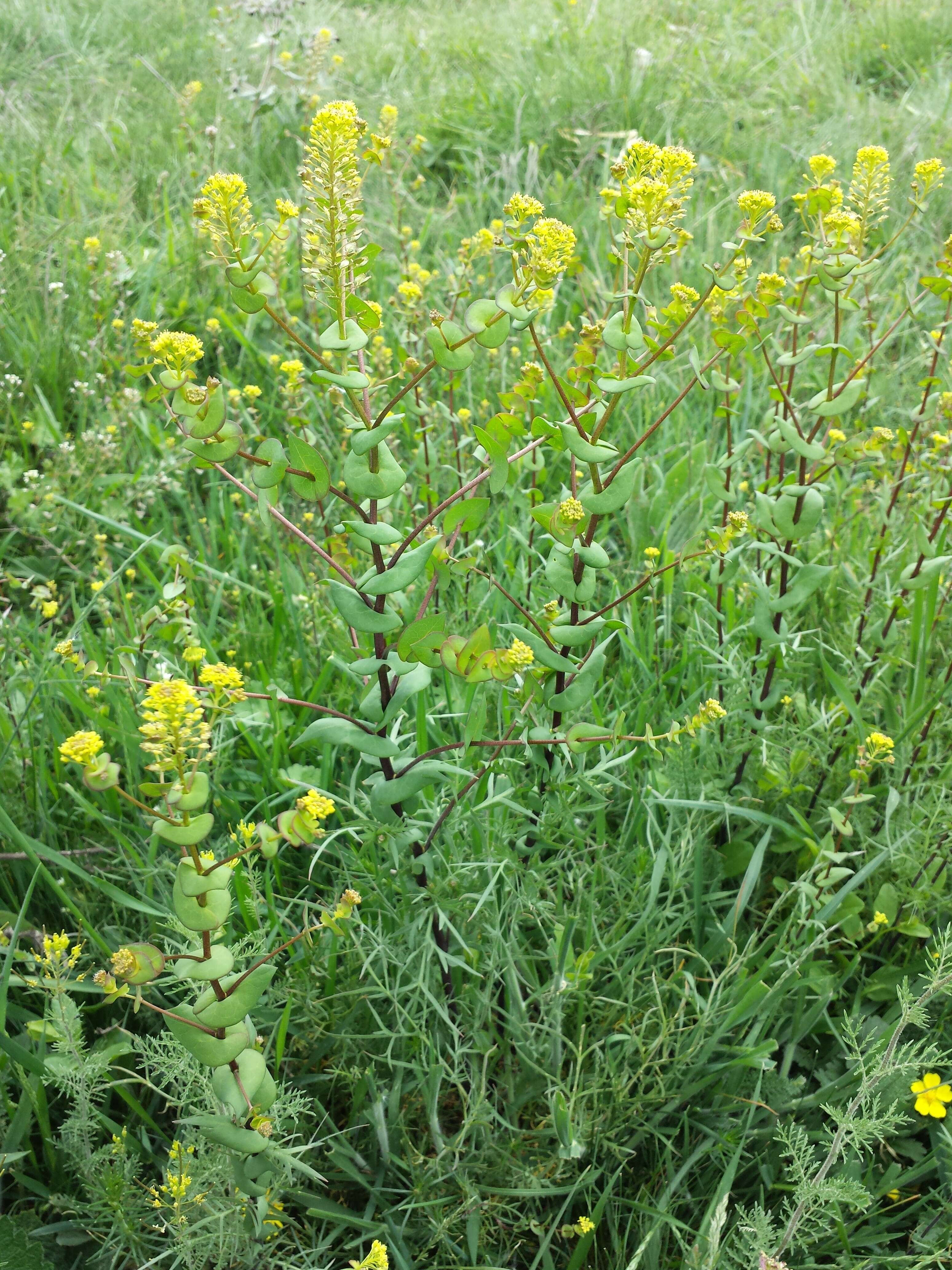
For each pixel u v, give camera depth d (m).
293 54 5.52
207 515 3.27
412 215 4.61
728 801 2.35
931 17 6.59
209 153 4.85
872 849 2.31
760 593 2.18
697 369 1.81
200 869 1.32
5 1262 1.69
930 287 2.17
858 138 5.18
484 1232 1.83
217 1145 1.68
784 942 2.06
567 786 2.01
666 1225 1.84
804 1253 1.81
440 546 1.74
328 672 2.49
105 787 1.27
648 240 1.59
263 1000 1.96
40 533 3.03
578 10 6.55
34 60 6.34
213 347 3.80
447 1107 2.04
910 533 2.79
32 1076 1.79
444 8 7.61
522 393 1.95
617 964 2.14
